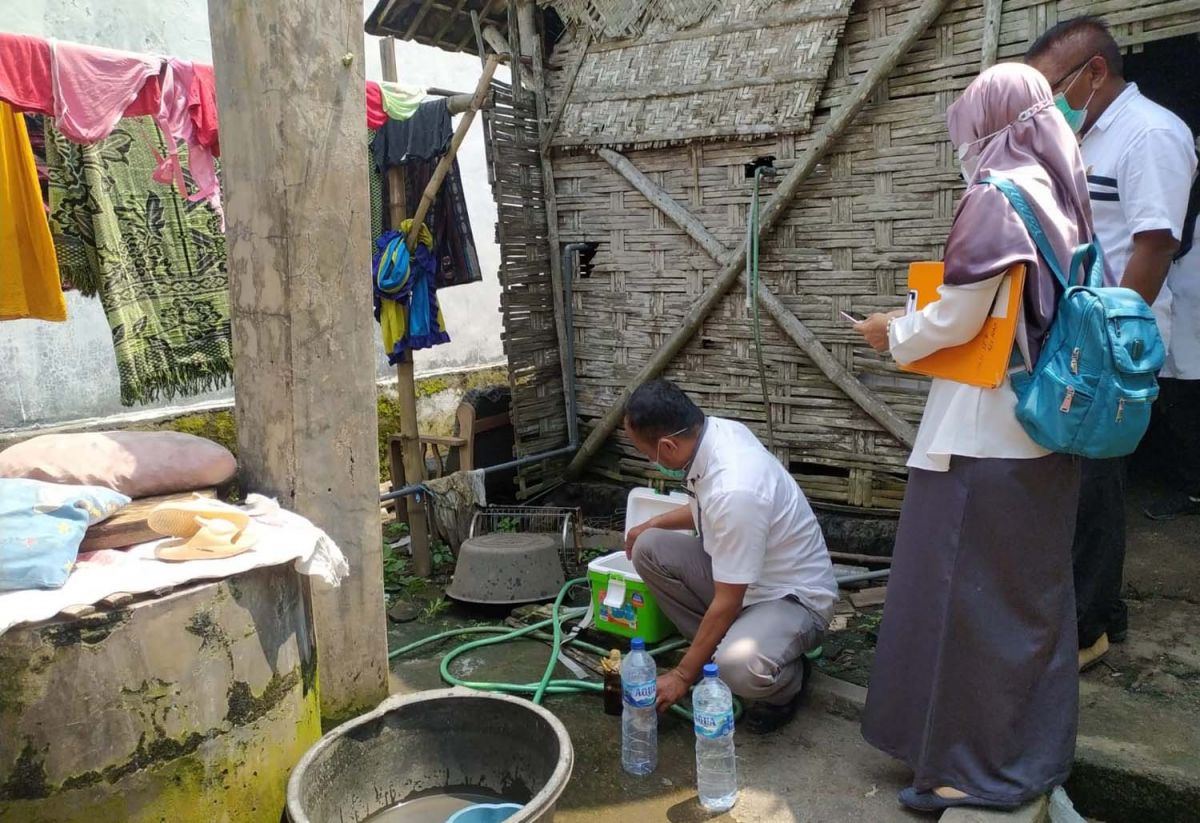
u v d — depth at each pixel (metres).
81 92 2.73
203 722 1.90
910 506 2.13
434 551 4.32
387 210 4.05
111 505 2.07
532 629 3.31
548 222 4.68
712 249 4.11
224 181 2.41
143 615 1.79
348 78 2.37
